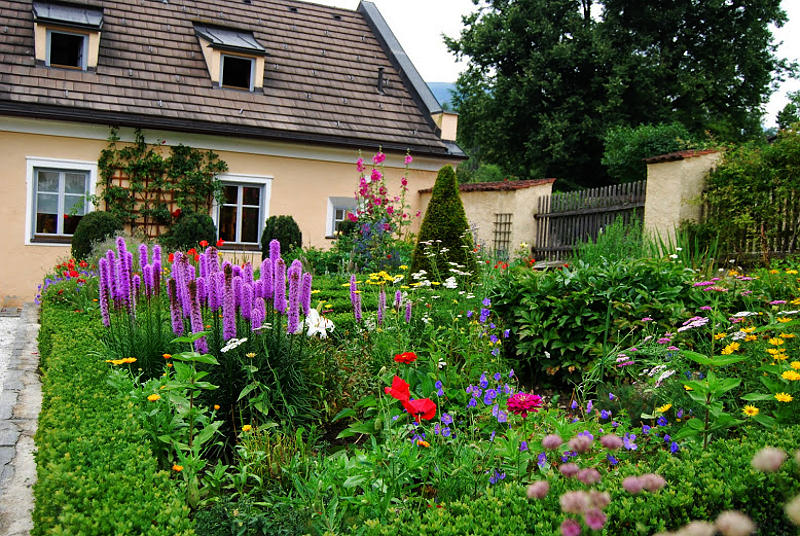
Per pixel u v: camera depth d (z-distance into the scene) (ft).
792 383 10.18
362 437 13.01
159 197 41.16
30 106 36.81
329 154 46.21
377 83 52.54
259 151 44.09
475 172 129.29
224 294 12.42
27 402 15.70
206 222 40.55
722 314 14.99
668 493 7.12
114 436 9.37
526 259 41.19
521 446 8.82
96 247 33.40
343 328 19.95
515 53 78.18
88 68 40.68
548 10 75.87
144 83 41.93
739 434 10.59
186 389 11.14
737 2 72.18
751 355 12.51
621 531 6.71
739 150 36.01
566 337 17.30
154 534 6.85
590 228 44.93
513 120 78.33
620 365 14.29
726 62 71.31
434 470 9.12
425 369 14.10
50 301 23.54
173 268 13.91
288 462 10.22
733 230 34.22
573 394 15.61
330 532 7.48
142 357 13.69
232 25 49.39
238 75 47.78
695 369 13.89
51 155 38.24
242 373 12.80
